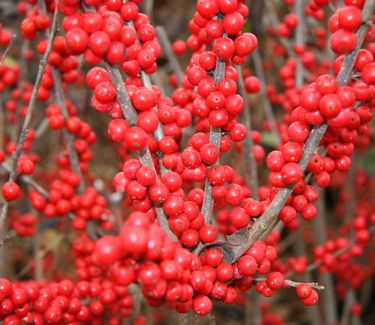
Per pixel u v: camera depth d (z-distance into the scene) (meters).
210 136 0.29
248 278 0.31
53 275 0.56
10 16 0.64
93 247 0.40
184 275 0.26
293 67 0.47
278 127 0.54
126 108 0.28
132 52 0.29
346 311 0.60
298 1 0.48
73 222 0.40
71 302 0.33
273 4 0.57
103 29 0.26
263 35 0.61
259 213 0.30
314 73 0.52
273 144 0.59
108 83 0.27
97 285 0.36
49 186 0.54
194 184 0.38
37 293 0.31
